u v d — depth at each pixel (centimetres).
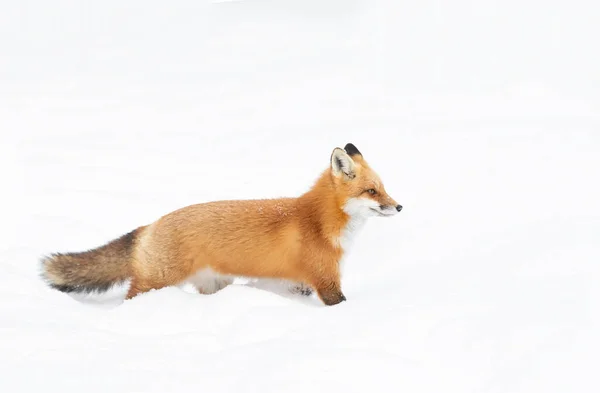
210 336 930
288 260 1159
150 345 891
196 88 4025
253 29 6538
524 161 1952
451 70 4222
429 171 1959
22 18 7369
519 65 4144
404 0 6606
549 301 965
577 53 4312
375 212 1162
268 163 2170
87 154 2288
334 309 1034
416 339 895
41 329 902
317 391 777
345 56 4897
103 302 1180
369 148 2281
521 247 1217
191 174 2050
